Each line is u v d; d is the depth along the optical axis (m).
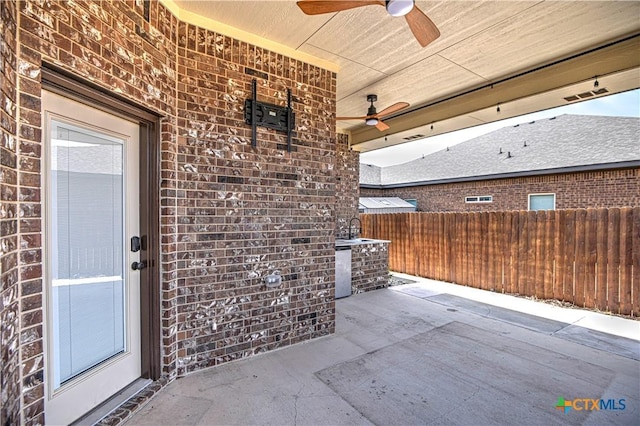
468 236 6.10
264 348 3.17
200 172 2.78
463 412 2.23
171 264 2.61
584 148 9.27
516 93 4.03
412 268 7.13
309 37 3.10
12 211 1.47
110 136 2.26
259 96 3.10
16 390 1.50
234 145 2.96
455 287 6.06
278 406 2.30
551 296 5.00
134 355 2.49
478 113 4.57
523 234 5.31
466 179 10.34
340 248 5.40
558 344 3.38
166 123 2.57
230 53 2.93
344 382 2.62
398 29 2.96
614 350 3.23
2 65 1.37
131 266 2.45
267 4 2.61
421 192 12.34
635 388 2.53
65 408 1.94
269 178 3.18
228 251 2.94
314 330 3.52
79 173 2.06
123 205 2.38
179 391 2.49
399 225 7.37
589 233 4.59
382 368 2.86
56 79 1.79
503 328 3.87
